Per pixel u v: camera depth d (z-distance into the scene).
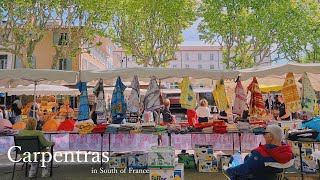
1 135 6.92
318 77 8.54
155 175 5.02
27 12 16.98
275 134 3.79
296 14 22.02
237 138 7.09
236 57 24.12
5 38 17.27
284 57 22.73
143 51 21.55
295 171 5.93
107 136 7.25
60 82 9.10
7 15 16.78
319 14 22.56
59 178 6.36
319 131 5.19
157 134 7.01
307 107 7.23
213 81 9.58
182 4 19.80
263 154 3.67
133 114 7.52
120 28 20.61
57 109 17.52
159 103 7.39
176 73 7.24
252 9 22.00
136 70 7.19
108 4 18.23
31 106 12.64
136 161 7.05
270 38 22.23
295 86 7.39
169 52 21.16
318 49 22.78
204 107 9.36
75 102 20.53
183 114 20.45
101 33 19.45
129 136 7.20
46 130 7.61
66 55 19.00
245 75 7.39
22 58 17.59
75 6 18.22
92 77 7.12
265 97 14.34
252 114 7.77
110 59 45.56
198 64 64.75
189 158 7.24
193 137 7.17
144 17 20.06
